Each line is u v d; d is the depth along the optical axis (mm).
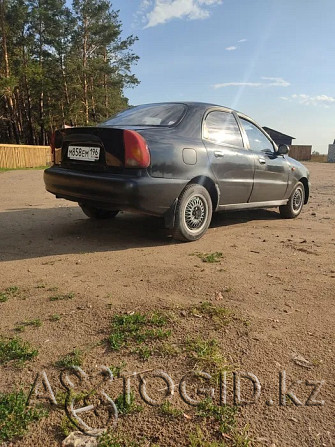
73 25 37188
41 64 38312
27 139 44844
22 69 35156
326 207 8141
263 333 2273
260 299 2783
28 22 36312
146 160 3826
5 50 34156
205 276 3260
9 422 1552
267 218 6469
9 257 3777
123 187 3750
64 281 3109
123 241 4473
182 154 4188
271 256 3961
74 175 4105
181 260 3732
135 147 3793
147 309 2557
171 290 2924
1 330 2271
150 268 3459
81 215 6160
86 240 4500
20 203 7645
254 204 5512
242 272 3395
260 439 1502
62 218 5871
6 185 11664
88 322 2375
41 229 5066
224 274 3326
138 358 2004
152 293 2855
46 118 40969
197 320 2412
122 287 2980
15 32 35656
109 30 37000
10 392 1729
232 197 5004
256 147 5531
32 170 20312
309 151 56656
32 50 38062
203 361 1975
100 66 37031
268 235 5043
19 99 40938
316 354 2068
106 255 3877
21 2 35219
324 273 3408
